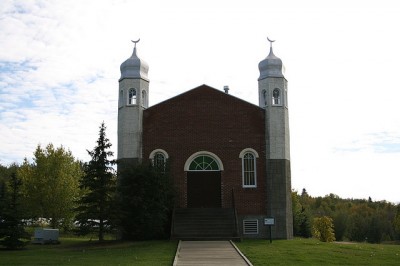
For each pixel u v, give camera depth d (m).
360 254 22.98
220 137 33.53
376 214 110.56
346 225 97.88
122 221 29.00
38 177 44.09
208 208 31.70
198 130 33.62
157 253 22.39
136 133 33.31
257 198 32.75
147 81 34.75
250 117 33.72
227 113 33.78
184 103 33.97
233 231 29.33
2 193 27.11
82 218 27.94
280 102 33.56
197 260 20.39
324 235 69.00
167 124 33.78
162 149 33.44
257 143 33.38
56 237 30.50
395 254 23.19
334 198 147.12
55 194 43.91
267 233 32.22
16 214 26.33
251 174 33.22
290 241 28.50
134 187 29.14
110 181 28.44
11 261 20.23
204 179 33.25
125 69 34.41
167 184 30.48
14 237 25.94
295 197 68.56
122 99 34.06
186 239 28.00
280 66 34.00
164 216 29.19
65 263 19.53
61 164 44.62
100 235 28.30
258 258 20.80
